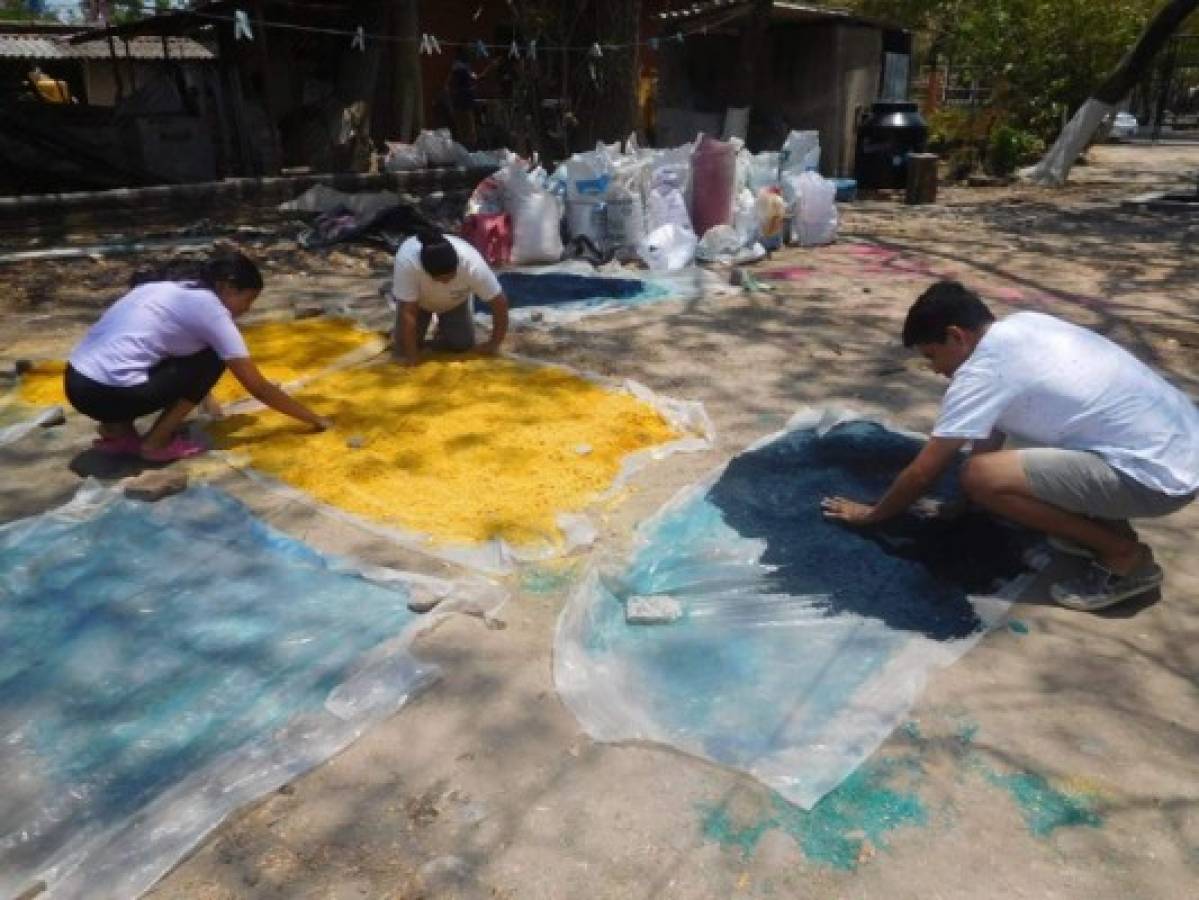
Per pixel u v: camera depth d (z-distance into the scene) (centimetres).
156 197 867
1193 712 264
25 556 328
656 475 402
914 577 322
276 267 791
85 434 434
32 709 256
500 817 227
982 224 1098
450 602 303
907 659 281
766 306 679
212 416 446
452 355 533
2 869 208
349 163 1151
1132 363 300
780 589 316
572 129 1164
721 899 205
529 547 339
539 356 552
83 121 1192
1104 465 289
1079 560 331
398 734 253
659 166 812
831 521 356
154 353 380
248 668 273
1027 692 270
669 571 328
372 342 561
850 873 212
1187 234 1024
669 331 611
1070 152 1513
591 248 799
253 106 1201
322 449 412
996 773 240
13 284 715
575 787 236
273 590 311
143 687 266
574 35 1145
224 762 239
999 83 1761
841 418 454
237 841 219
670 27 1404
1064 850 218
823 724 256
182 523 351
